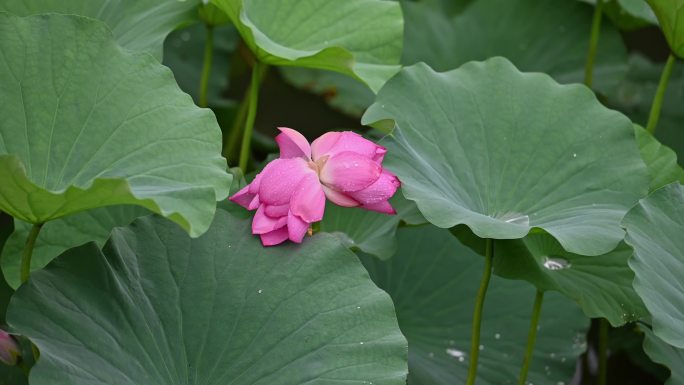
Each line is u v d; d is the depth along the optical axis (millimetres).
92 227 3939
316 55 3943
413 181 3764
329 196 3676
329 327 3625
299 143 3682
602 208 3832
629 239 3693
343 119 5711
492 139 3918
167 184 3637
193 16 4094
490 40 4922
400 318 4242
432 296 4277
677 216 3762
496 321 4262
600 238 3705
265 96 5727
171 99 3727
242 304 3646
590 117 3936
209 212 3570
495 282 4312
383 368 3605
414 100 3906
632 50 6398
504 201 3871
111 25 4086
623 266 3922
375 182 3674
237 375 3611
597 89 4801
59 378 3500
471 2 5074
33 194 3504
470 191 3863
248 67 5516
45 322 3562
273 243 3670
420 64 3945
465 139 3906
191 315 3645
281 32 4172
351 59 3938
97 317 3594
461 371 4168
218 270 3666
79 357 3547
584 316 4289
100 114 3705
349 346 3615
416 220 3973
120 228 3674
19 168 3445
